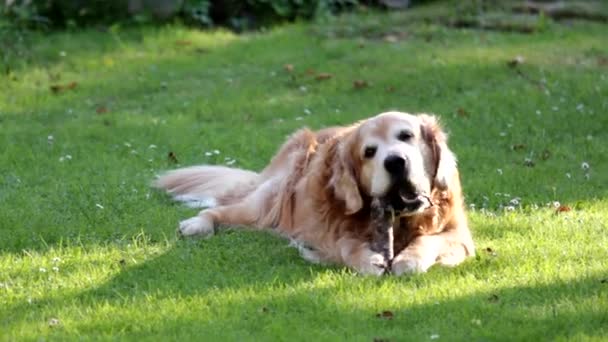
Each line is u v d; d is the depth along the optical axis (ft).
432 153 29.32
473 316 24.93
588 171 39.99
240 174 36.81
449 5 67.82
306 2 67.21
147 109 50.34
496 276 27.89
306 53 58.80
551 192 37.01
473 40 60.49
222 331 24.22
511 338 23.53
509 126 45.85
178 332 24.31
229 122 48.26
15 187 38.37
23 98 51.85
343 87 52.95
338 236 30.09
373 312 25.32
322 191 30.73
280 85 53.78
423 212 29.53
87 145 44.16
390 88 52.08
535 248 30.22
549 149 43.24
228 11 66.59
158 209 35.24
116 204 35.83
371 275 28.07
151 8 64.75
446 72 54.08
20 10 61.93
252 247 31.17
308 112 48.96
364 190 29.32
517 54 57.11
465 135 45.32
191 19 65.16
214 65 57.47
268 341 23.59
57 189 37.70
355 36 62.80
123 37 62.28
